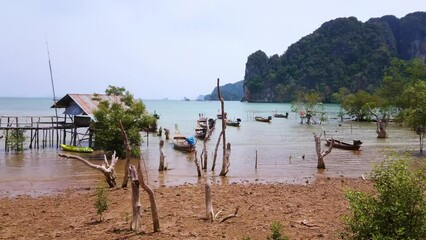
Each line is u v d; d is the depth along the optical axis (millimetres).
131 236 13219
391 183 9102
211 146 45344
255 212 16391
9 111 110875
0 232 14086
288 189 21625
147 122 35188
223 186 22719
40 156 35125
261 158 35875
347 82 197625
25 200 19562
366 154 38281
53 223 15211
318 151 30422
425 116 36000
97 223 15047
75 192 21594
